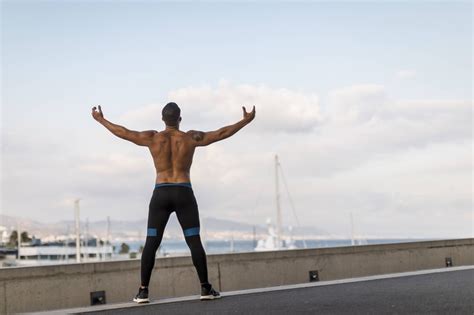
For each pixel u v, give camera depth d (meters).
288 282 10.75
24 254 123.56
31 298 8.38
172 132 7.95
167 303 7.62
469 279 9.12
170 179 7.80
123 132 7.91
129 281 9.35
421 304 6.45
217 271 10.03
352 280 9.57
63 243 135.50
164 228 7.90
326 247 11.27
